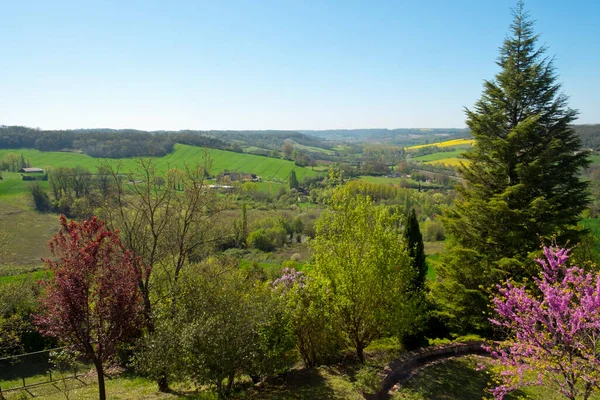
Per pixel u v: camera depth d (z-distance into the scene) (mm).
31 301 20438
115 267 8320
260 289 13922
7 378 17656
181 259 14695
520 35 17125
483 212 16703
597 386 7625
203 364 9055
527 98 16922
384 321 13422
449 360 13953
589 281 8641
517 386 8648
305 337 13891
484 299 16172
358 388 11156
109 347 8328
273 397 10602
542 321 8461
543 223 15727
